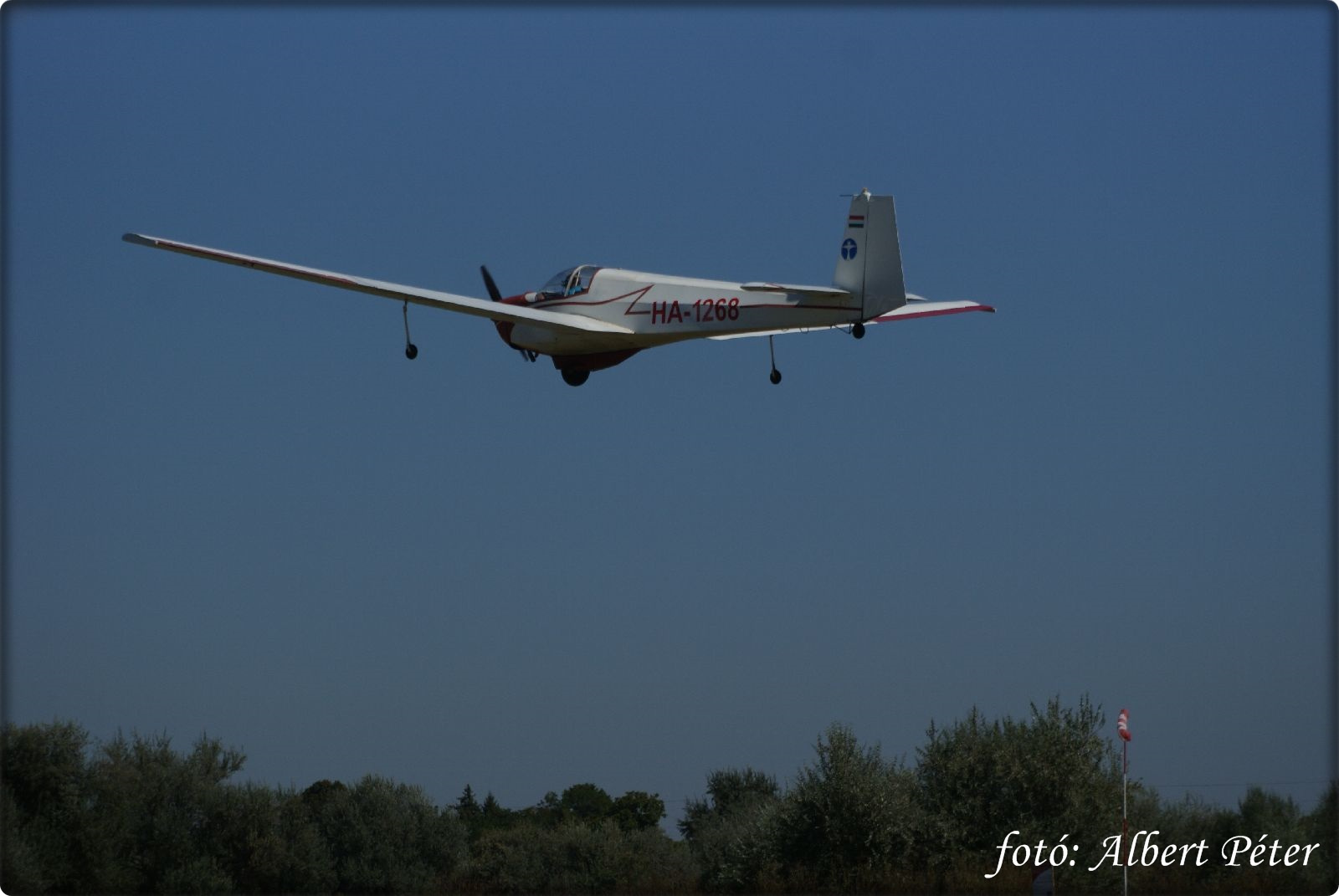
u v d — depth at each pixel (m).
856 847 39.34
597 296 35.41
